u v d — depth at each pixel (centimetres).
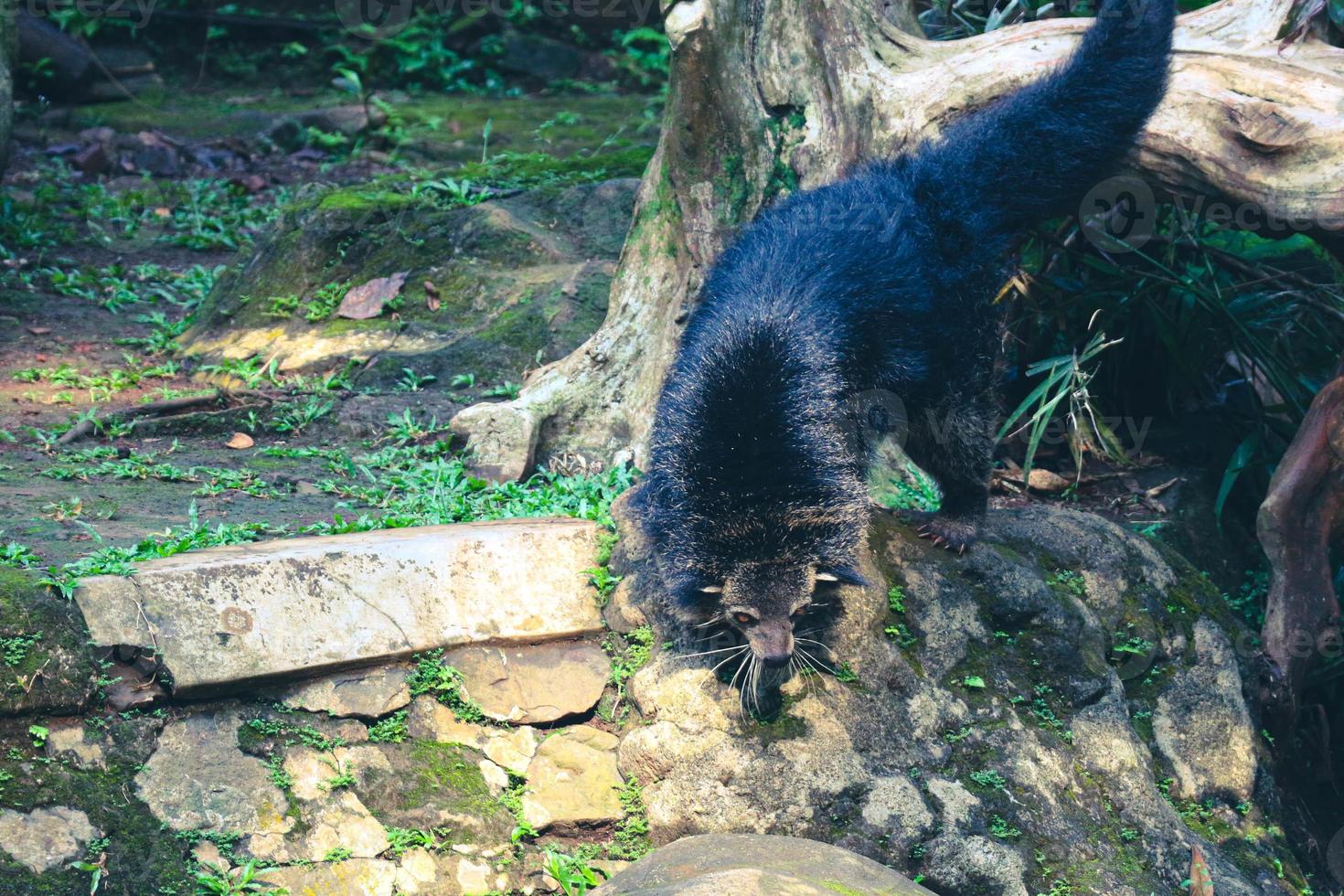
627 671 417
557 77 1420
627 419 553
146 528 439
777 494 356
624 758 397
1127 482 591
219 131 1221
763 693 396
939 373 425
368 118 1205
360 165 1152
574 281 679
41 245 884
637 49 1451
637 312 557
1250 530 596
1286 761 511
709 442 362
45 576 361
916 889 344
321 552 392
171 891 341
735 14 520
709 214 539
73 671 350
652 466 383
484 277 704
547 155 885
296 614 381
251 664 369
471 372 642
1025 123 441
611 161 854
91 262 869
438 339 673
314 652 379
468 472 534
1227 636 488
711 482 359
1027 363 610
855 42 521
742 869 316
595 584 432
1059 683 440
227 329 709
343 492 509
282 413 598
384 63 1398
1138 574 481
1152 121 464
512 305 681
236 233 946
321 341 678
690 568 361
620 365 557
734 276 409
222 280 740
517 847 383
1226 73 459
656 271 554
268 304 711
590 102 1323
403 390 632
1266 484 604
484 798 387
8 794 336
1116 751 434
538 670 412
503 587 416
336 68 1330
